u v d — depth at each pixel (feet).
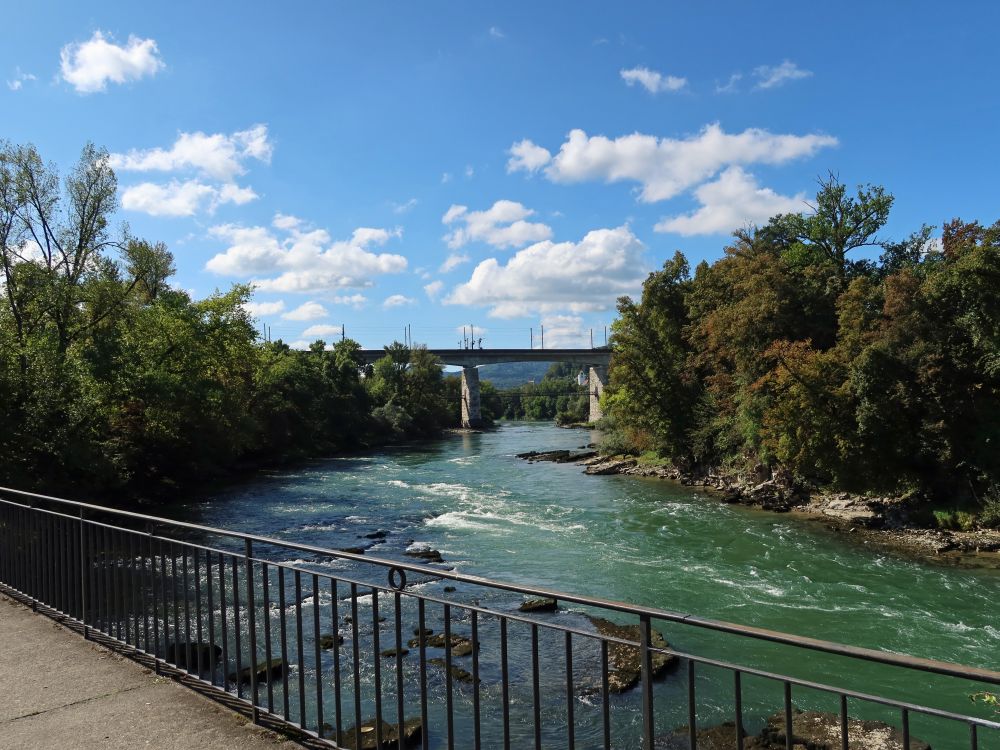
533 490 128.57
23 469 86.74
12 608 25.93
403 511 105.81
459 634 47.60
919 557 73.41
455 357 370.73
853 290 110.32
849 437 96.78
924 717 36.19
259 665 38.81
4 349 89.15
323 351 294.25
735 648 46.03
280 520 99.60
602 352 369.09
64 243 104.88
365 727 31.17
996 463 86.28
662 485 134.82
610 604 11.91
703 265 161.17
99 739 15.84
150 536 20.62
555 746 32.22
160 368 117.29
